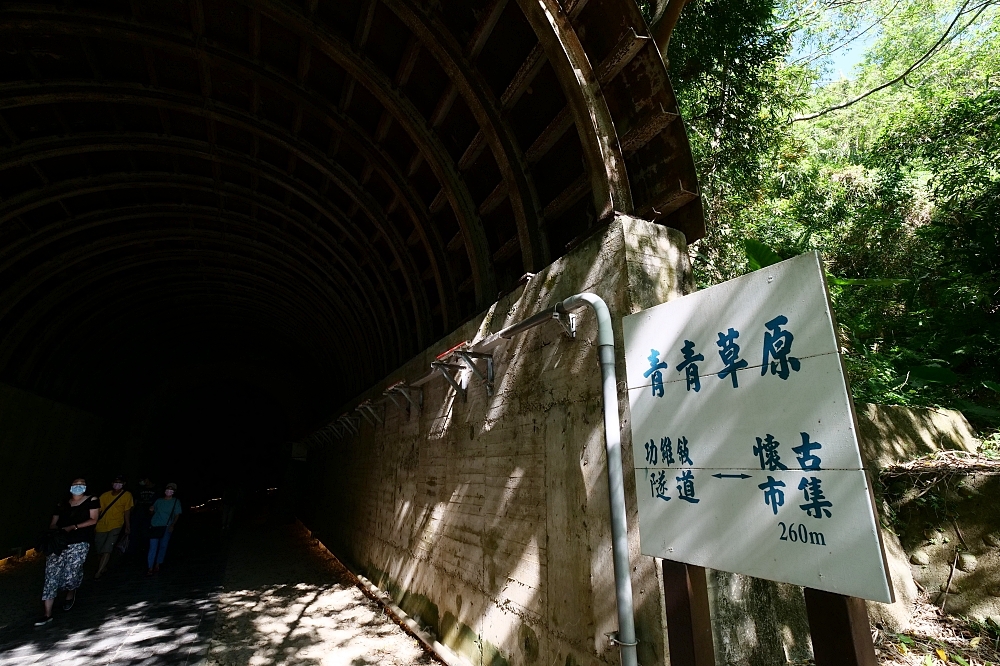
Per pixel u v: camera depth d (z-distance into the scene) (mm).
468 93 3910
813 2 10648
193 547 11008
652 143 3439
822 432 1571
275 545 11469
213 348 16641
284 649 4770
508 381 3949
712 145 7379
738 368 1871
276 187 7633
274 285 11586
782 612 3256
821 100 13508
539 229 3965
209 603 6438
